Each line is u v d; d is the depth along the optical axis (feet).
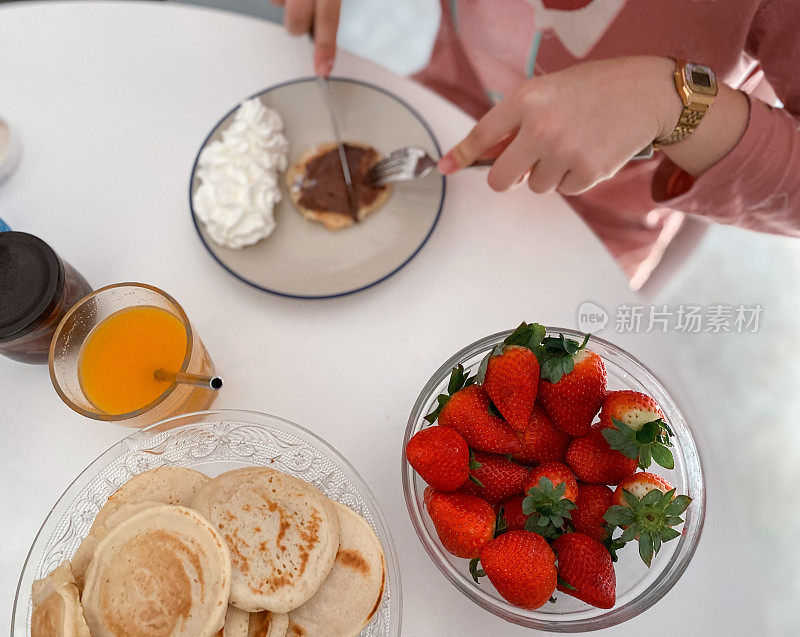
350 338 2.90
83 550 2.21
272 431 2.51
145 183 3.23
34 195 3.21
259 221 3.04
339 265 3.05
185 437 2.51
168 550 2.13
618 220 4.08
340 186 3.17
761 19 3.35
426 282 3.01
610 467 2.32
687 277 5.56
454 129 3.40
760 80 3.82
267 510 2.23
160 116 3.38
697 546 2.49
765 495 5.11
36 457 2.70
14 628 2.17
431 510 2.26
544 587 2.09
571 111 3.01
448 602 2.45
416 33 6.25
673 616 2.41
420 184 3.17
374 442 2.72
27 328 2.47
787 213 3.46
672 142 3.24
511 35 3.88
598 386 2.33
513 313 2.93
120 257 3.08
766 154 3.16
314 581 2.13
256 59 3.51
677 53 3.59
